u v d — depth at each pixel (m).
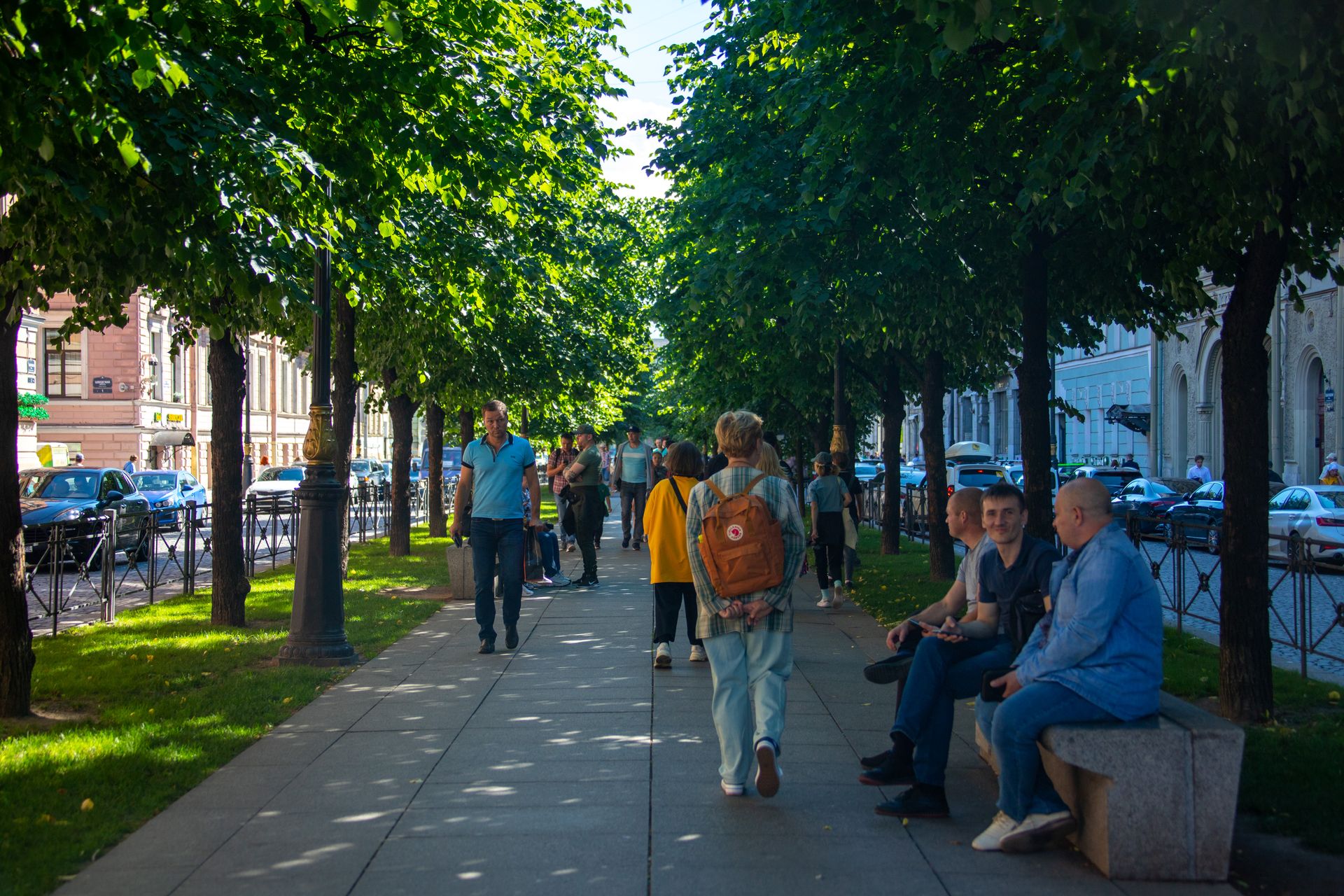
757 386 24.16
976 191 10.34
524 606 13.51
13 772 6.07
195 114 7.20
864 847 5.01
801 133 13.08
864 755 6.52
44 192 7.05
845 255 12.33
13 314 7.63
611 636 11.05
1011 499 5.70
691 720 7.36
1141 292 11.94
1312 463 35.31
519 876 4.62
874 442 78.25
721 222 12.88
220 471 11.77
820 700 8.02
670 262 21.16
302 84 8.91
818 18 9.38
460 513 10.22
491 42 10.66
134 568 14.16
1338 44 6.10
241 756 6.53
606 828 5.23
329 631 9.55
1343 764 6.11
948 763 6.42
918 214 11.64
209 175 6.97
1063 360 58.66
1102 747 4.68
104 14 5.62
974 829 5.27
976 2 5.33
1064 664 4.91
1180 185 8.00
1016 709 4.91
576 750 6.59
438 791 5.80
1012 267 11.98
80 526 12.20
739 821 5.34
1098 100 7.71
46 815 5.32
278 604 13.81
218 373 11.73
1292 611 9.44
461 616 12.66
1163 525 12.22
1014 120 9.55
